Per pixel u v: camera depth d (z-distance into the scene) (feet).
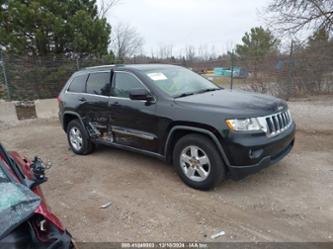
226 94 14.76
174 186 13.93
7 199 6.08
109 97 16.47
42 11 40.73
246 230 10.28
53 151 20.88
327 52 36.52
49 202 13.01
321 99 36.14
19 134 27.07
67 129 20.22
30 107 37.58
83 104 18.10
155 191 13.52
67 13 44.06
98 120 17.33
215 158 12.41
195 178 13.35
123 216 11.57
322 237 9.75
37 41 40.73
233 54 40.96
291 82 38.14
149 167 16.52
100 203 12.73
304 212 11.23
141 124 14.82
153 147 14.66
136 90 14.69
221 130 11.91
